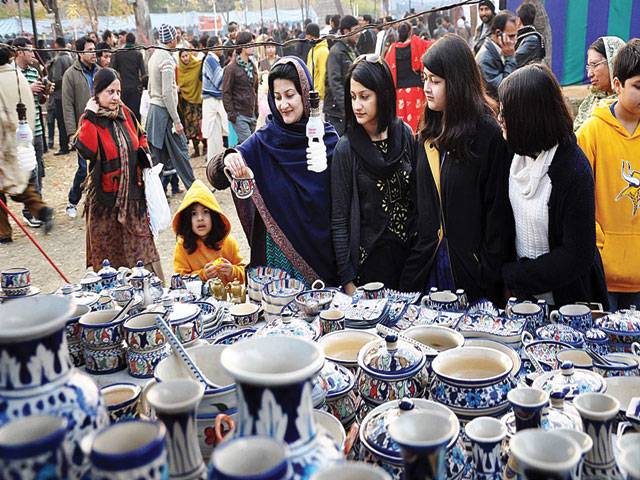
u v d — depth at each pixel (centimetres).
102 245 368
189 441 90
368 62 222
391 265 236
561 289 203
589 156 235
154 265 381
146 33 1230
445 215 215
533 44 470
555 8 618
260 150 241
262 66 793
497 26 488
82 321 166
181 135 635
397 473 105
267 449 73
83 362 171
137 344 157
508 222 207
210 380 133
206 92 730
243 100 692
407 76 536
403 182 232
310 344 88
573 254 187
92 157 353
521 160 195
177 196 670
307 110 240
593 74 294
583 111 304
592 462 99
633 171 230
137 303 178
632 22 610
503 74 464
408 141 234
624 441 92
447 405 125
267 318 195
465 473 110
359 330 157
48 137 951
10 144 313
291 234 241
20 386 80
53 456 72
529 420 102
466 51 205
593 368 142
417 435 88
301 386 83
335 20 756
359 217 233
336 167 233
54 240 580
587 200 184
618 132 230
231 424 110
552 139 184
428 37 900
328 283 246
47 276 491
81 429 81
